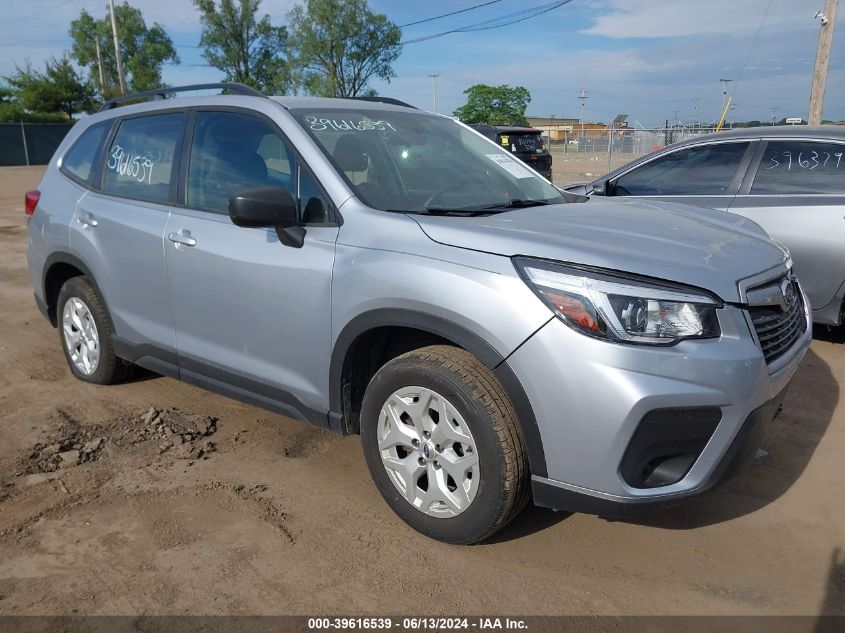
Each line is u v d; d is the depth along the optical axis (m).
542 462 2.54
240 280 3.34
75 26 59.66
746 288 2.61
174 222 3.69
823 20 16.69
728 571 2.74
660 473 2.50
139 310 3.98
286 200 3.00
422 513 2.87
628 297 2.41
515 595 2.59
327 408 3.16
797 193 5.29
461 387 2.60
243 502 3.20
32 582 2.66
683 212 3.54
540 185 3.89
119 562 2.78
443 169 3.57
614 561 2.80
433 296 2.65
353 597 2.58
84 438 3.88
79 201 4.36
